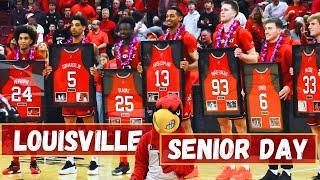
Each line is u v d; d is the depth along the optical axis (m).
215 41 6.82
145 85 6.89
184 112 6.83
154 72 6.86
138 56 7.26
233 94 6.61
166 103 4.31
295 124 6.95
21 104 7.24
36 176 7.35
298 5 11.02
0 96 7.22
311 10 10.91
